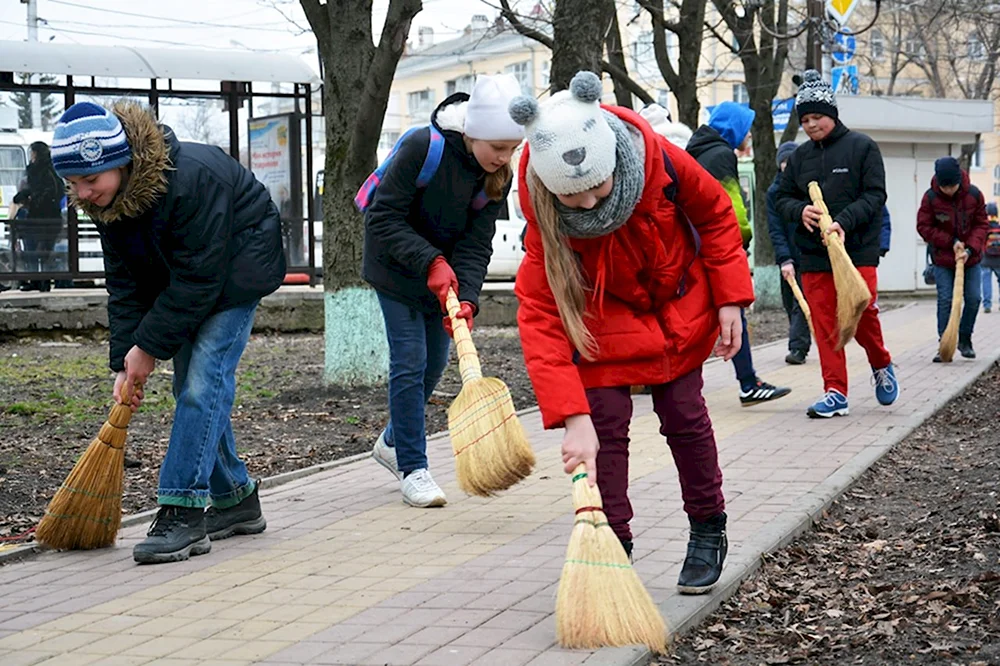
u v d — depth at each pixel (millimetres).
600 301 4184
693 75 17797
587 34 11000
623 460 4398
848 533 5844
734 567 4930
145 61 18344
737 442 7969
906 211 27234
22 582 5184
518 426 5148
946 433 8430
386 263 6246
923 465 7336
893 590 4855
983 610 4484
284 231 19453
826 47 21531
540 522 5977
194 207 5219
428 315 6469
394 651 4059
